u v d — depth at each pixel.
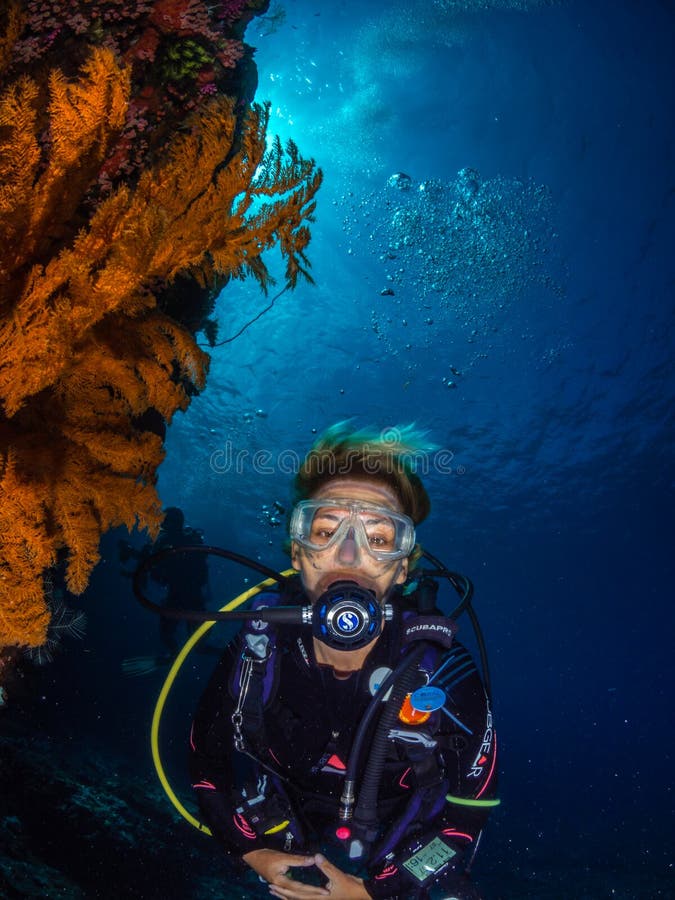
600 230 24.84
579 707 49.97
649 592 43.41
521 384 28.25
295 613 1.85
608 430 30.59
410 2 20.03
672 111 22.92
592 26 21.56
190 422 28.17
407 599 2.13
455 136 23.00
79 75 2.76
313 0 19.95
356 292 25.06
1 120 1.92
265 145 2.70
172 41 2.94
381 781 1.99
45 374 2.02
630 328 27.06
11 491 2.19
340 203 23.75
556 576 42.56
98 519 2.73
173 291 3.60
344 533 1.89
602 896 10.71
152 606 1.97
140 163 2.90
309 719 1.96
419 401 28.17
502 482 33.97
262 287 3.00
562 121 23.02
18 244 2.14
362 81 21.73
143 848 6.29
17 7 2.31
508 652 50.00
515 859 13.44
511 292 25.44
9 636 2.17
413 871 1.85
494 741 2.01
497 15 21.05
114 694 14.69
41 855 5.40
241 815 1.94
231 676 1.94
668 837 15.53
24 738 8.05
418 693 1.82
